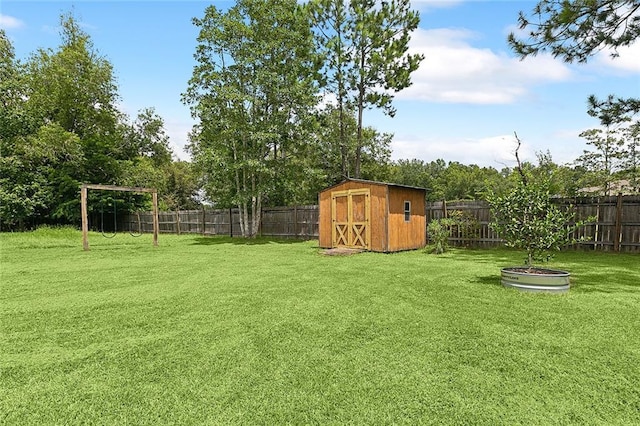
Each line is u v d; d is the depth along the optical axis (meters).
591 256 8.49
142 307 4.28
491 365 2.60
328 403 2.12
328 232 11.58
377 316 3.78
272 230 16.50
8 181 19.42
